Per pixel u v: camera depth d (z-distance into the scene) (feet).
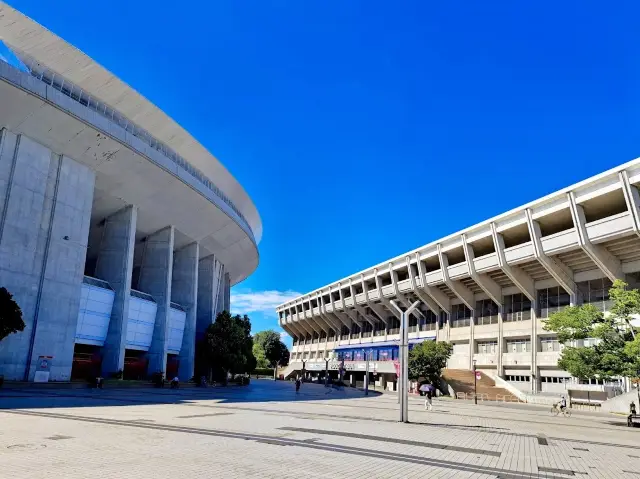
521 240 158.10
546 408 126.72
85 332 116.57
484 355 175.01
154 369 139.95
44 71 101.40
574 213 127.85
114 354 122.01
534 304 158.10
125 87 123.34
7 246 93.50
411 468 29.53
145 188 128.26
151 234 151.33
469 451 38.73
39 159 101.30
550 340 153.28
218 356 158.40
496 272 164.96
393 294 208.54
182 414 55.42
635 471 33.94
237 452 31.32
